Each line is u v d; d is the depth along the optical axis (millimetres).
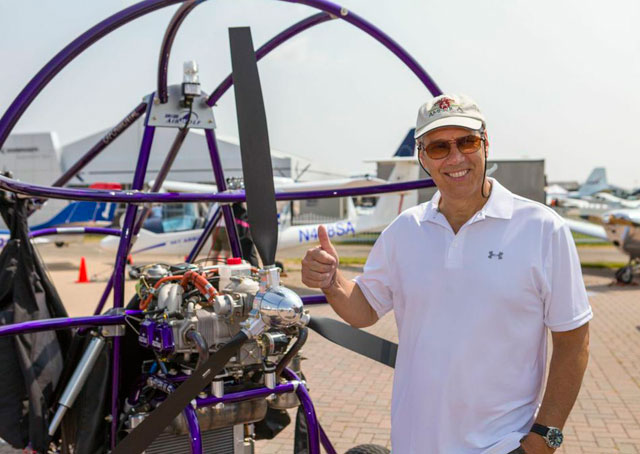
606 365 5688
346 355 6102
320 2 2699
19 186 2072
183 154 24328
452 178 1726
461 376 1685
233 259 2535
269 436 2965
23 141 28844
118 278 2660
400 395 1836
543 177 16688
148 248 12805
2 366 2500
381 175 19406
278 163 15656
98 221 16062
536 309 1675
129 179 26750
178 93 2986
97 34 2297
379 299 1988
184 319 2193
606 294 10500
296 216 19719
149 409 2389
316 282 1857
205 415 2256
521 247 1669
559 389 1652
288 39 3107
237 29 1888
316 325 2055
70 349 2637
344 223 14852
